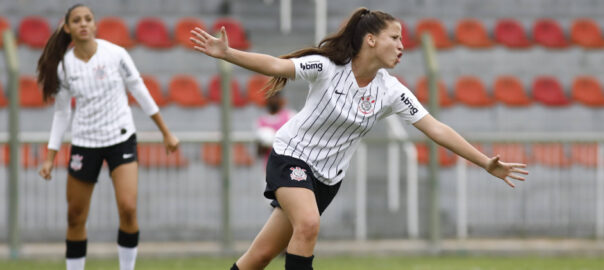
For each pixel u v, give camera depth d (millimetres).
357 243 38375
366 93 15922
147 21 55969
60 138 21781
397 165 42000
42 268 30781
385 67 15711
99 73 20922
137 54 51938
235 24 54969
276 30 56344
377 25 15523
